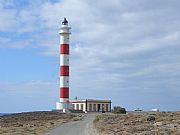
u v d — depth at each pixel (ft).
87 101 479.00
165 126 169.17
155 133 141.08
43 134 179.01
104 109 492.54
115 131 163.22
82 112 438.40
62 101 426.51
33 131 200.44
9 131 205.87
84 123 260.01
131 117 247.70
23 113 402.11
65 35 430.61
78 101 487.20
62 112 413.39
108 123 221.05
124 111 405.39
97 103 488.44
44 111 419.95
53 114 388.78
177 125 170.91
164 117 222.69
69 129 205.05
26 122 312.09
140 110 404.57
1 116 384.68
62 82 425.28
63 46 428.15
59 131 194.08
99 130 180.04
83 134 168.55
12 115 388.98
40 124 267.59
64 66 426.10
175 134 134.21
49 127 228.43
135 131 156.97
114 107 419.13
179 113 247.70
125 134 146.92
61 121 295.89
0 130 213.87
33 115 382.42
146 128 164.14
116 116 274.57
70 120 307.37
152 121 206.28
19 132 195.93
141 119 222.69
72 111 431.43
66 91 425.69
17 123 300.61
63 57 426.92
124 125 193.77
